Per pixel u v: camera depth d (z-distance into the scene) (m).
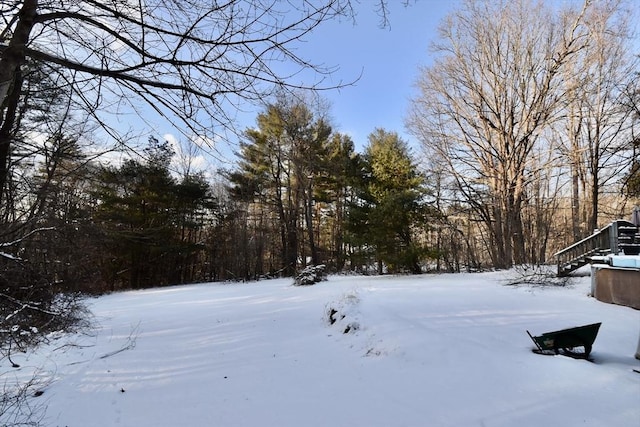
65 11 2.59
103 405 4.96
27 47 2.48
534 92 23.53
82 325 9.12
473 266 29.08
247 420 4.43
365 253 22.38
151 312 12.88
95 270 15.91
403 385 5.25
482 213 26.31
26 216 4.78
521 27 23.64
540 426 3.82
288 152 28.88
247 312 11.90
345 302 9.77
